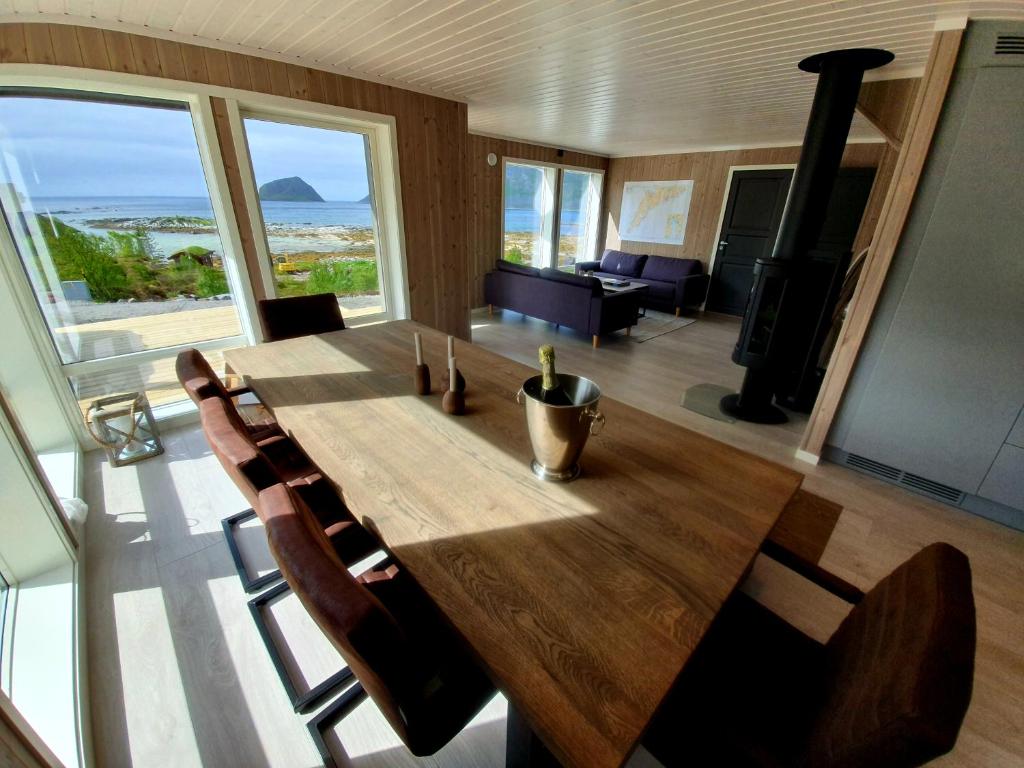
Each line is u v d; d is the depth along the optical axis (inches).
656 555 36.3
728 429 123.8
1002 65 71.3
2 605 56.9
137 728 49.9
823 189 107.1
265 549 75.4
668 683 26.3
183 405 116.4
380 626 25.7
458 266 166.9
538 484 45.4
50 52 80.7
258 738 49.4
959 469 88.6
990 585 72.1
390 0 74.1
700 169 252.1
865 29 79.7
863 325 94.0
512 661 27.5
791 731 34.5
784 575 73.3
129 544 75.8
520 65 109.1
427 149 144.6
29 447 63.2
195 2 76.4
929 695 21.5
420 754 33.2
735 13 75.2
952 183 79.4
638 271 276.7
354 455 50.1
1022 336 77.8
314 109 115.4
